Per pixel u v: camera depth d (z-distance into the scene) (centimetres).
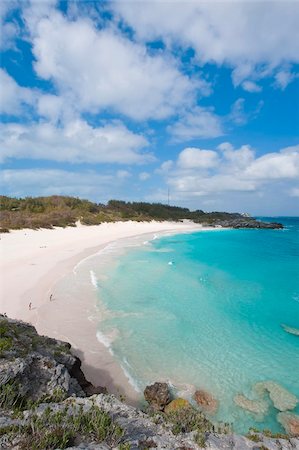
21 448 484
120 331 1547
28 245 3934
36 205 8000
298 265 3509
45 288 2109
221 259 3859
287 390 1122
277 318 1852
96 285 2297
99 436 557
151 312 1831
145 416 711
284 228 10838
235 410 1002
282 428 927
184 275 2838
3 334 930
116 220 8812
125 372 1198
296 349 1452
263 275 2989
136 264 3247
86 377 1148
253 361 1327
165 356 1336
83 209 8844
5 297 1872
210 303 2070
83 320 1644
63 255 3447
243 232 8719
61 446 499
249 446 647
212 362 1308
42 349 966
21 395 721
